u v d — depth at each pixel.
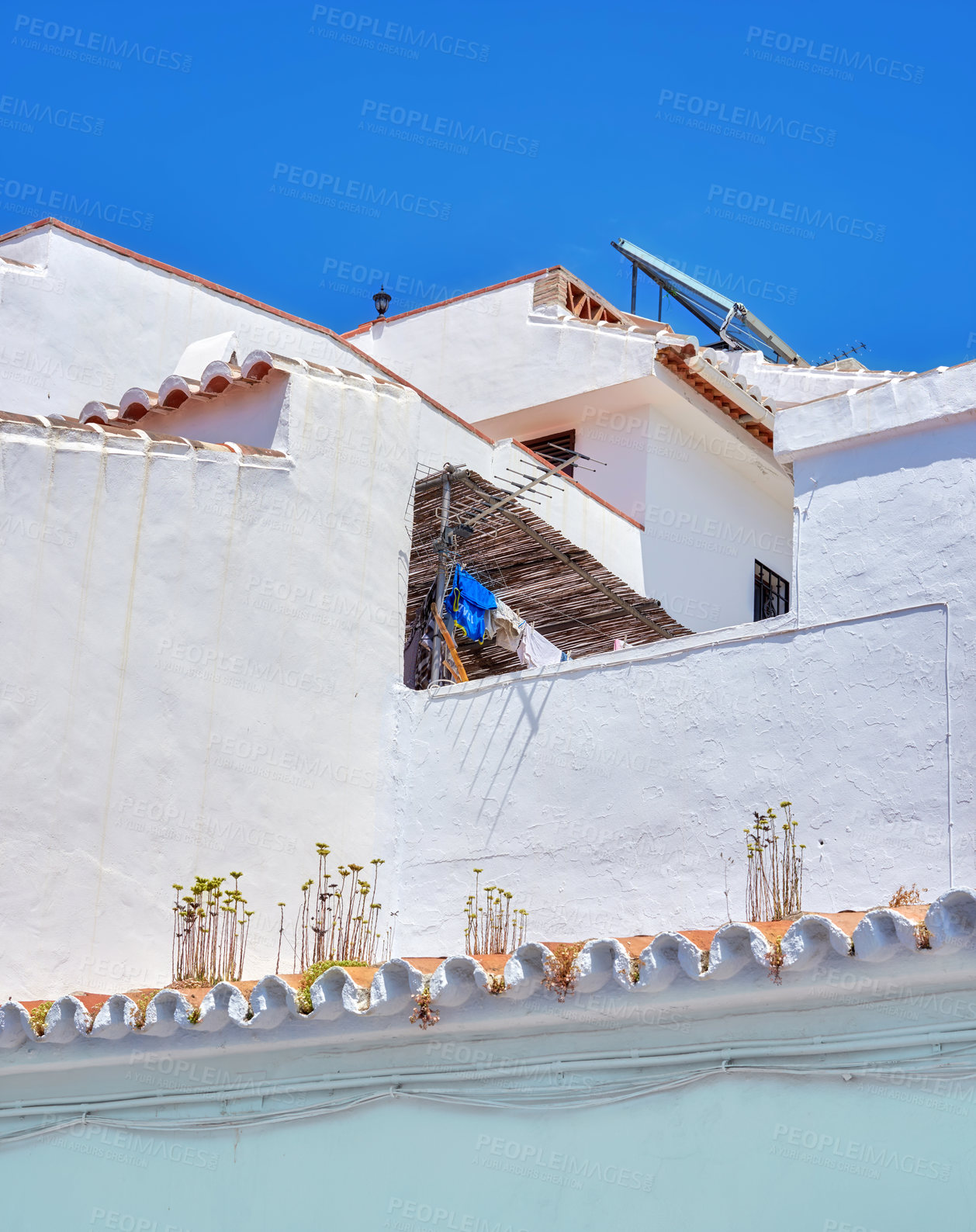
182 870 9.21
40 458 9.14
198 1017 7.41
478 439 15.34
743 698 8.64
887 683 8.08
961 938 5.48
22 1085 8.28
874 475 8.47
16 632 8.87
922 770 7.82
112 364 13.43
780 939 5.99
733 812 8.48
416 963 6.96
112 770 9.06
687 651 8.98
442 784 9.95
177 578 9.55
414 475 11.13
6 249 13.59
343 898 9.77
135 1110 7.91
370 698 10.32
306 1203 7.19
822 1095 6.01
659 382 16.53
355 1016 6.98
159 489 9.59
